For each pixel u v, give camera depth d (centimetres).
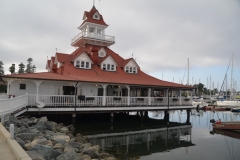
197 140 1966
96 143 1744
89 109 2227
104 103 2334
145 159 1376
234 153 1552
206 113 4478
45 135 1345
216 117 3775
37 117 2177
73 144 1307
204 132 2362
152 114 4134
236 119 3497
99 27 3525
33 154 857
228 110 5097
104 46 3619
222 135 2205
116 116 3005
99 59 3288
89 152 1186
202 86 11556
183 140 1962
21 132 1268
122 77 3041
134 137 2038
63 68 2725
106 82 2341
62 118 2423
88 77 2548
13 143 796
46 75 2208
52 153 996
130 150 1579
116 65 3231
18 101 1662
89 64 2998
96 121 2627
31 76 2002
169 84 3094
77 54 3047
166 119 2831
